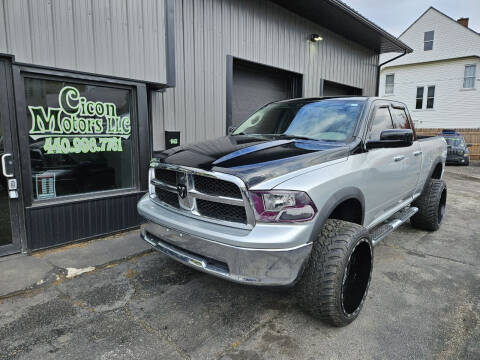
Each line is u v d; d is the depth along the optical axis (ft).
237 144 9.25
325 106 11.21
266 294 9.62
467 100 72.38
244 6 21.90
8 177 11.45
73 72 12.58
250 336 7.70
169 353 7.07
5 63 11.08
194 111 19.27
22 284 9.85
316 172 7.51
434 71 75.77
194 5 18.76
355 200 8.95
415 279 10.76
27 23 11.32
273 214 6.77
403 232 15.87
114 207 14.42
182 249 8.06
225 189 7.29
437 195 14.93
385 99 11.97
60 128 12.85
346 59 33.71
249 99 24.77
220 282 10.28
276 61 25.00
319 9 25.27
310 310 7.78
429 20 74.95
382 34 31.24
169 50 15.56
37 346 7.25
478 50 69.92
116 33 13.73
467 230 16.34
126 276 10.62
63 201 12.87
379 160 9.88
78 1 12.52
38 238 12.26
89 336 7.61
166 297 9.38
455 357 7.06
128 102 14.85
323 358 6.98
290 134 10.59
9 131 11.37
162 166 8.66
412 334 7.84
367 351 7.22
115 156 14.73
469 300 9.45
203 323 8.18
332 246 7.49
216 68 20.42
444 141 17.16
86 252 12.37
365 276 8.55
